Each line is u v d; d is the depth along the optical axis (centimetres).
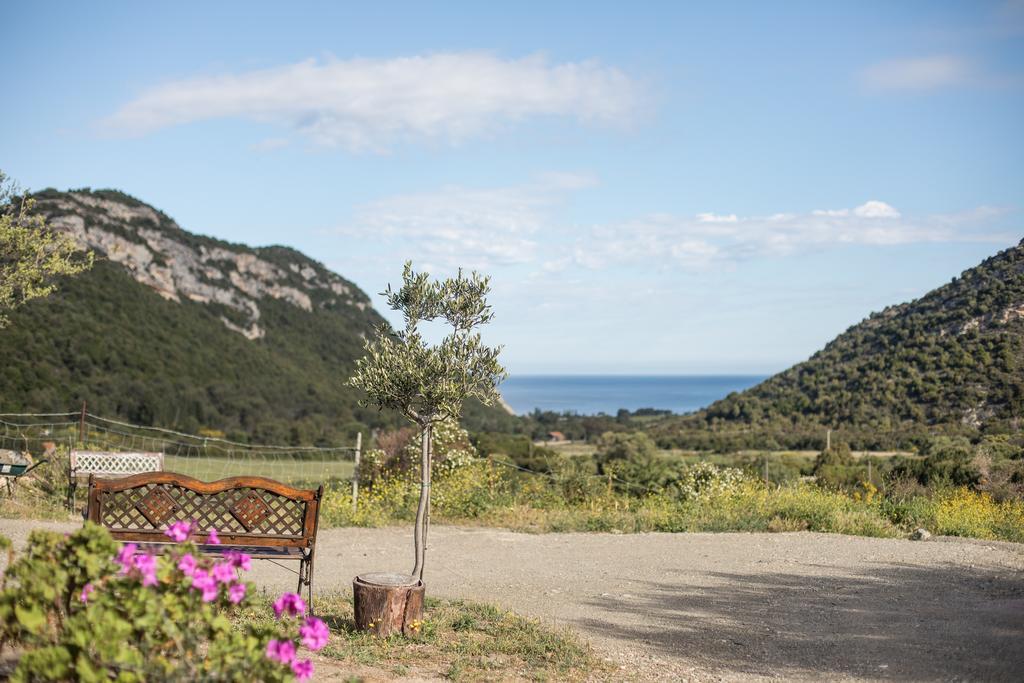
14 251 1083
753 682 536
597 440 5003
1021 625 711
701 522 1346
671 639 656
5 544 327
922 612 770
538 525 1331
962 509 1422
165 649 308
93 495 560
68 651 282
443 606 723
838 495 1568
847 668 574
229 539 591
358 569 958
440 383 600
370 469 1603
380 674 487
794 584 905
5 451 1308
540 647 586
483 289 625
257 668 294
